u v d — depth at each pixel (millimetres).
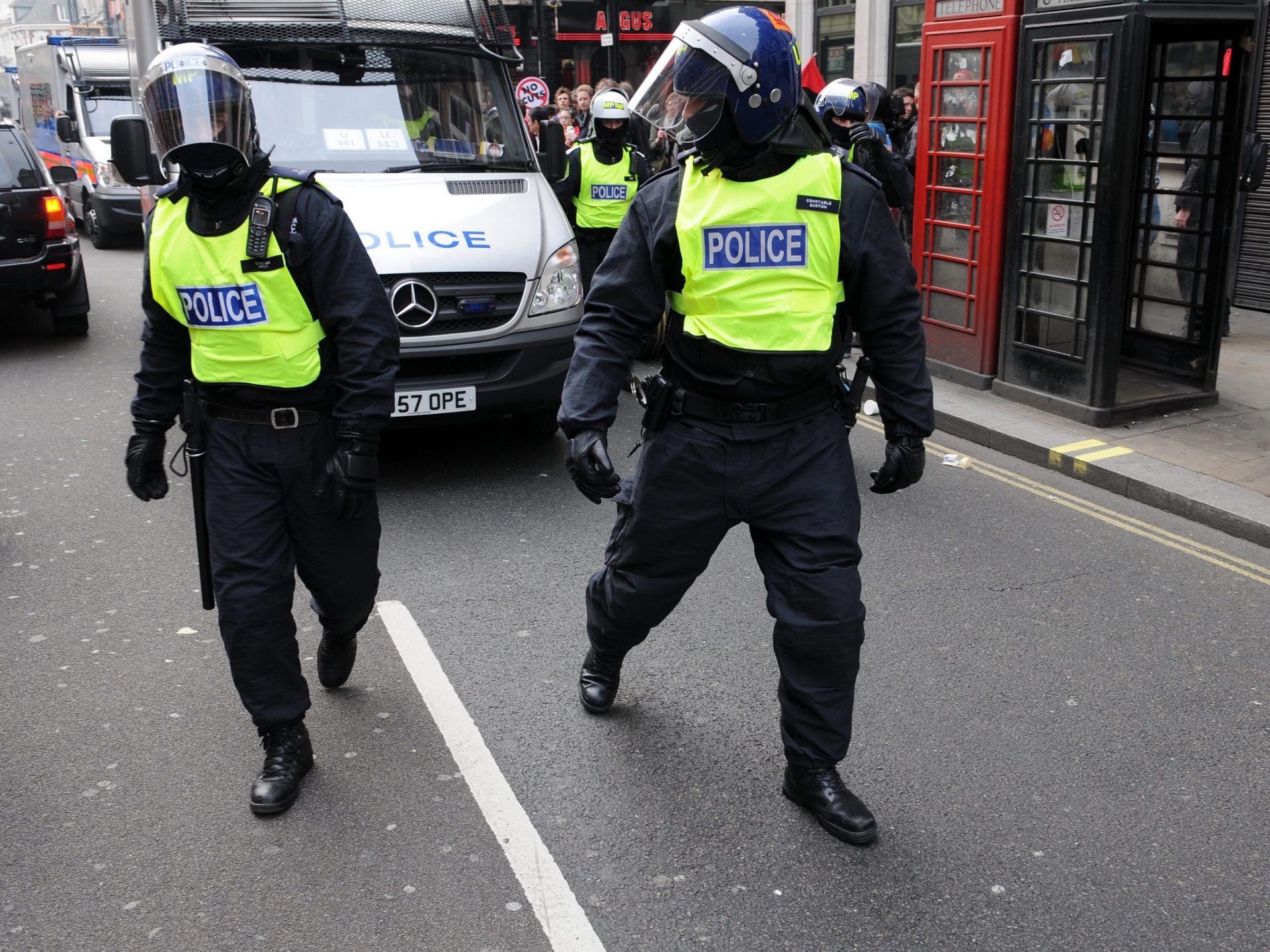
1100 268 6371
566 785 3221
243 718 3572
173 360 3061
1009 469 6203
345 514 2967
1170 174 7000
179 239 2850
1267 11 8938
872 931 2660
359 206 5652
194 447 2980
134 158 5945
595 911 2723
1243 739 3492
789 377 2805
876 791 3207
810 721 2953
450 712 3602
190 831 3010
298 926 2668
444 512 5383
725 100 2617
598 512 5383
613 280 2904
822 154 2793
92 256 14312
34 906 2723
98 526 5207
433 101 6449
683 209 2807
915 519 5391
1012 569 4789
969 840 2996
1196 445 6238
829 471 2885
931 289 7785
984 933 2656
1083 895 2785
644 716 3588
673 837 2996
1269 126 9203
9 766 3303
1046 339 6883
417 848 2945
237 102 2742
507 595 4480
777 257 2754
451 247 5492
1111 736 3500
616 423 6844
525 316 5621
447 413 5547
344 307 2889
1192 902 2766
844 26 16969
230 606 2967
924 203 7703
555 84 21453
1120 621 4305
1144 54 6043
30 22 58062
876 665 3943
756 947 2607
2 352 8898
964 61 7207
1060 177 6613
